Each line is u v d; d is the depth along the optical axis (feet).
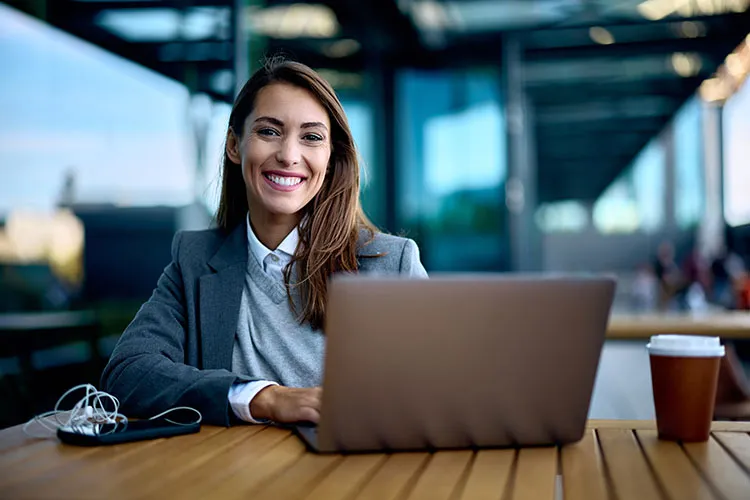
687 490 3.46
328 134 5.95
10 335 11.27
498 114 28.19
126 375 5.18
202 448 4.25
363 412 4.06
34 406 11.47
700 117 53.42
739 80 40.68
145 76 12.86
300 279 5.82
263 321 5.79
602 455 4.13
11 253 11.27
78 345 11.96
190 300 5.85
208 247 6.08
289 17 19.10
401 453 4.18
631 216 92.58
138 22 12.80
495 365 4.10
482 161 28.09
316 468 3.85
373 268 5.99
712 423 4.91
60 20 11.85
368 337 3.95
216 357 5.72
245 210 6.30
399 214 27.86
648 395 18.62
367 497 3.36
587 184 105.29
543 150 71.77
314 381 5.67
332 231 5.89
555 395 4.21
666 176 72.23
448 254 27.91
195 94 13.70
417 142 28.14
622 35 30.35
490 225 27.84
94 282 12.14
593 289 4.11
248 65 15.46
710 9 27.94
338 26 23.54
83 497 3.32
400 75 28.25
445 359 4.05
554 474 3.74
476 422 4.19
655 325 12.00
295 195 5.82
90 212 12.09
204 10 14.15
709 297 35.91
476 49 28.35
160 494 3.37
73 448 4.25
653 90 42.96
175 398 4.91
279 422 4.75
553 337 4.13
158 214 12.77
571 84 40.60
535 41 30.14
